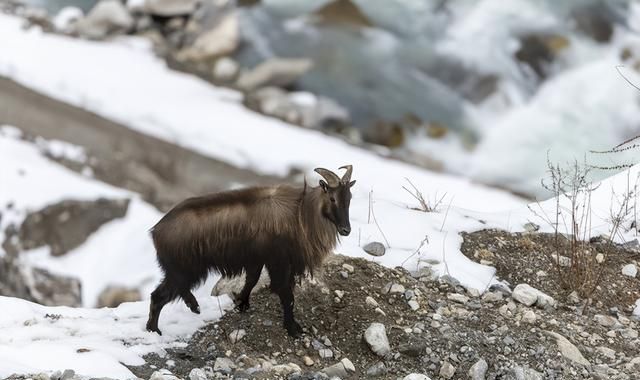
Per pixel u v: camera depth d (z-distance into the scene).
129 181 83.44
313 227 25.89
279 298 28.30
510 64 111.75
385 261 31.30
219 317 27.64
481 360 25.39
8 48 107.06
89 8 127.94
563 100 104.75
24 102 94.06
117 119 92.69
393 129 102.50
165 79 105.69
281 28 121.31
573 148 97.56
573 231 32.53
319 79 111.25
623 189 38.25
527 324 28.20
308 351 26.28
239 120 96.50
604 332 28.48
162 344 25.92
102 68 105.25
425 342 26.44
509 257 32.94
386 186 83.62
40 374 22.38
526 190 91.31
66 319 27.33
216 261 25.84
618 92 104.19
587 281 31.17
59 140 88.12
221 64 110.69
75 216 71.00
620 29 115.00
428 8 124.06
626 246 34.12
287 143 92.50
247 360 25.09
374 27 121.69
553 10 118.62
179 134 91.19
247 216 25.61
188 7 121.75
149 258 68.62
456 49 115.62
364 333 26.50
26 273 66.75
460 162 97.31
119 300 65.50
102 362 23.89
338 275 29.83
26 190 73.00
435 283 30.34
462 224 35.06
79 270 67.62
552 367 25.75
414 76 112.56
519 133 101.31
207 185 84.31
